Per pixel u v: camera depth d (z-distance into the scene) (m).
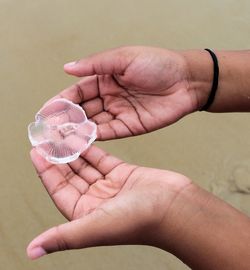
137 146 0.50
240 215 0.30
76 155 0.34
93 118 0.38
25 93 0.53
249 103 0.40
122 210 0.29
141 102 0.39
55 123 0.36
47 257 0.45
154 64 0.37
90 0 0.61
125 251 0.45
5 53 0.56
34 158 0.33
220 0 0.61
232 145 0.50
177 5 0.61
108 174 0.33
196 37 0.58
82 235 0.28
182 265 0.44
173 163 0.49
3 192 0.48
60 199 0.32
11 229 0.46
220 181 0.48
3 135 0.50
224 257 0.29
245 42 0.57
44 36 0.58
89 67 0.37
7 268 0.44
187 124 0.52
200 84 0.39
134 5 0.61
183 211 0.29
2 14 0.60
